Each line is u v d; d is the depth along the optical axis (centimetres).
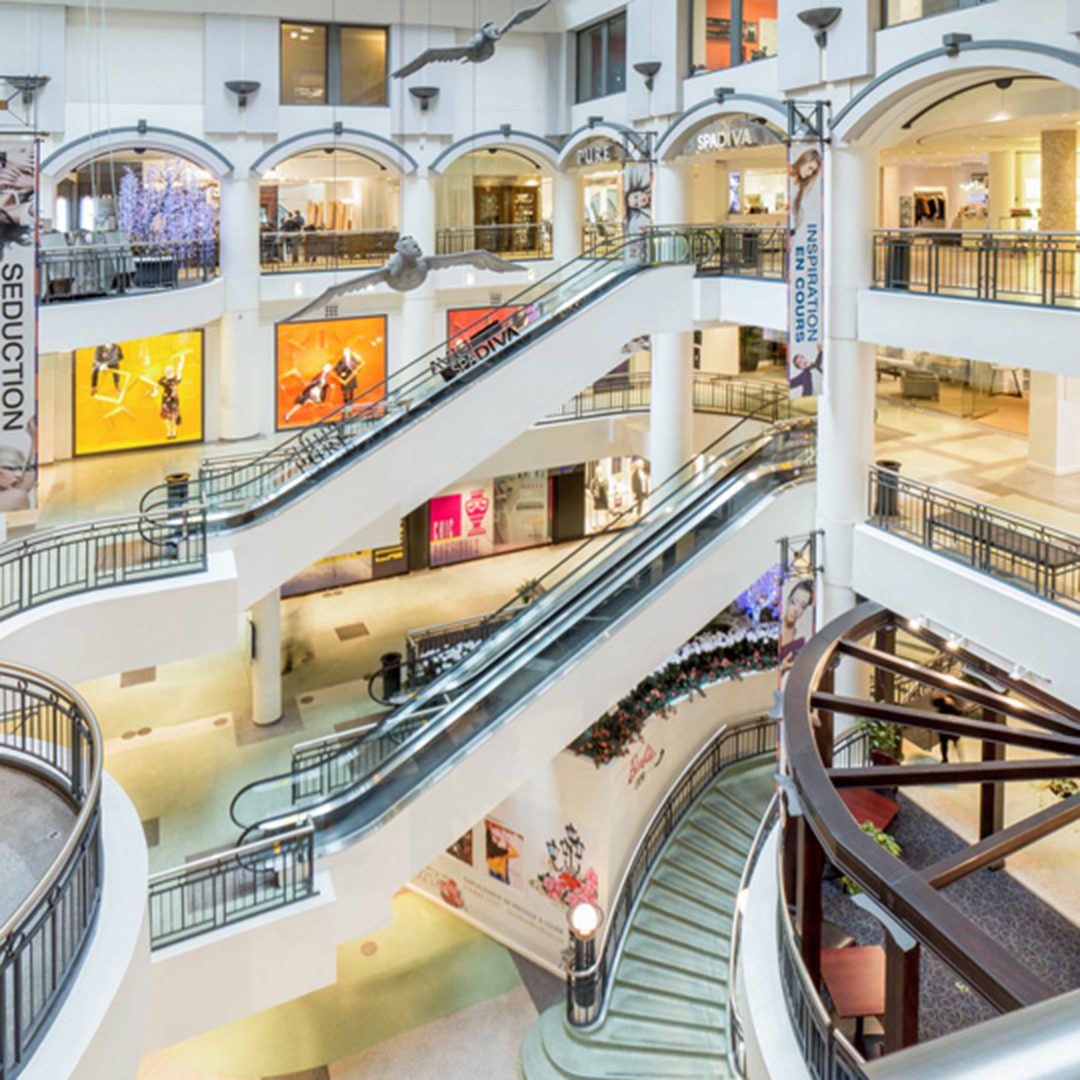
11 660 1023
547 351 1454
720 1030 1287
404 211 2133
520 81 2170
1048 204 1598
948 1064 88
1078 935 889
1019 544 1259
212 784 1541
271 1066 1311
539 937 1502
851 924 923
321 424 1509
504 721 1241
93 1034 557
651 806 1550
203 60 1917
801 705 782
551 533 2603
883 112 1233
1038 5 1041
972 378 2173
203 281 1872
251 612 1734
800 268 1273
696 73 1691
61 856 580
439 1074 1301
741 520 1394
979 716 1402
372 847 1163
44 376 1908
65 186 2178
